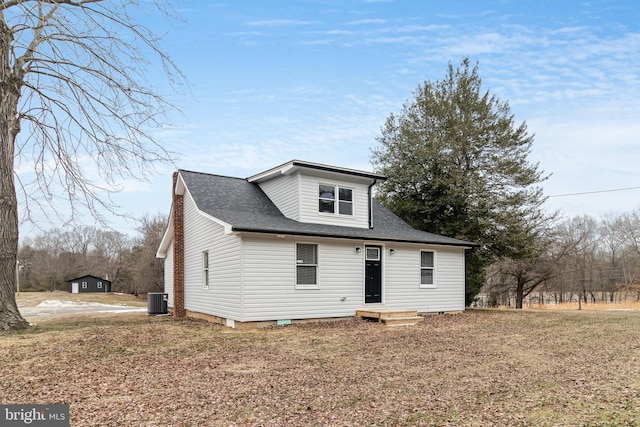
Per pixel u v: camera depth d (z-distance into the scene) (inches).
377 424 195.8
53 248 2235.5
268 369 309.9
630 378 274.1
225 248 568.4
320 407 221.0
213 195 647.1
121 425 195.0
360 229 671.1
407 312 601.3
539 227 1023.6
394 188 1015.6
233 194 674.2
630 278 1635.1
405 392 247.8
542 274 1373.0
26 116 494.6
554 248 1406.3
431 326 559.5
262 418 204.5
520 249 909.8
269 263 544.4
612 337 464.4
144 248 1791.3
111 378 280.8
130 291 2165.4
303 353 370.3
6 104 473.1
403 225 801.6
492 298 1539.1
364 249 639.1
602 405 215.9
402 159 1010.7
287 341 430.3
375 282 650.2
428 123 995.3
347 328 526.6
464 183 915.4
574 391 244.1
